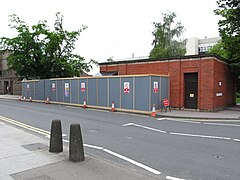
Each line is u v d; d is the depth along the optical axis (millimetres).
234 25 21219
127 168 5465
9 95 47094
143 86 16672
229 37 21359
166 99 17562
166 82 18484
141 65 21281
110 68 23828
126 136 9016
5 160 5672
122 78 18031
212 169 5441
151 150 7035
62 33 37344
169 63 19297
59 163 5492
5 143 7297
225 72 20531
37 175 4773
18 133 8883
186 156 6445
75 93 22875
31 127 10734
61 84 24891
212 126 11531
